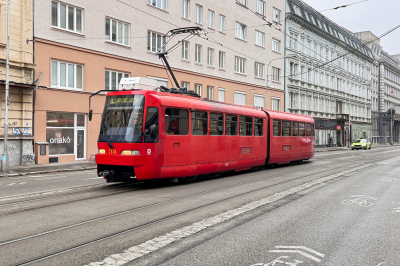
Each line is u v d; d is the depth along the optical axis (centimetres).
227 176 1506
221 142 1426
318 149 4550
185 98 1259
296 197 980
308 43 4922
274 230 642
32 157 1884
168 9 2712
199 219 714
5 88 1702
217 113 1405
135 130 1074
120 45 2348
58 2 2028
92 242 560
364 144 4938
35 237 584
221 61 3319
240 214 764
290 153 2069
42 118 1948
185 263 474
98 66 2223
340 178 1435
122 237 588
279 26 4219
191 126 1255
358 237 607
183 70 2852
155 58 2600
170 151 1159
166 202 885
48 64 1969
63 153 2075
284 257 503
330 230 648
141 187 1143
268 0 3988
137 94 1108
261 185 1211
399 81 9125
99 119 2236
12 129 1822
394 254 522
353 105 6538
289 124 2072
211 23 3194
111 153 1095
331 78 5662
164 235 599
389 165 2109
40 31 1928
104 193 1011
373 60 7394
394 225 689
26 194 978
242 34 3594
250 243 564
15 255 500
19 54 1841
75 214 745
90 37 2172
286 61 4362
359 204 891
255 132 1706
